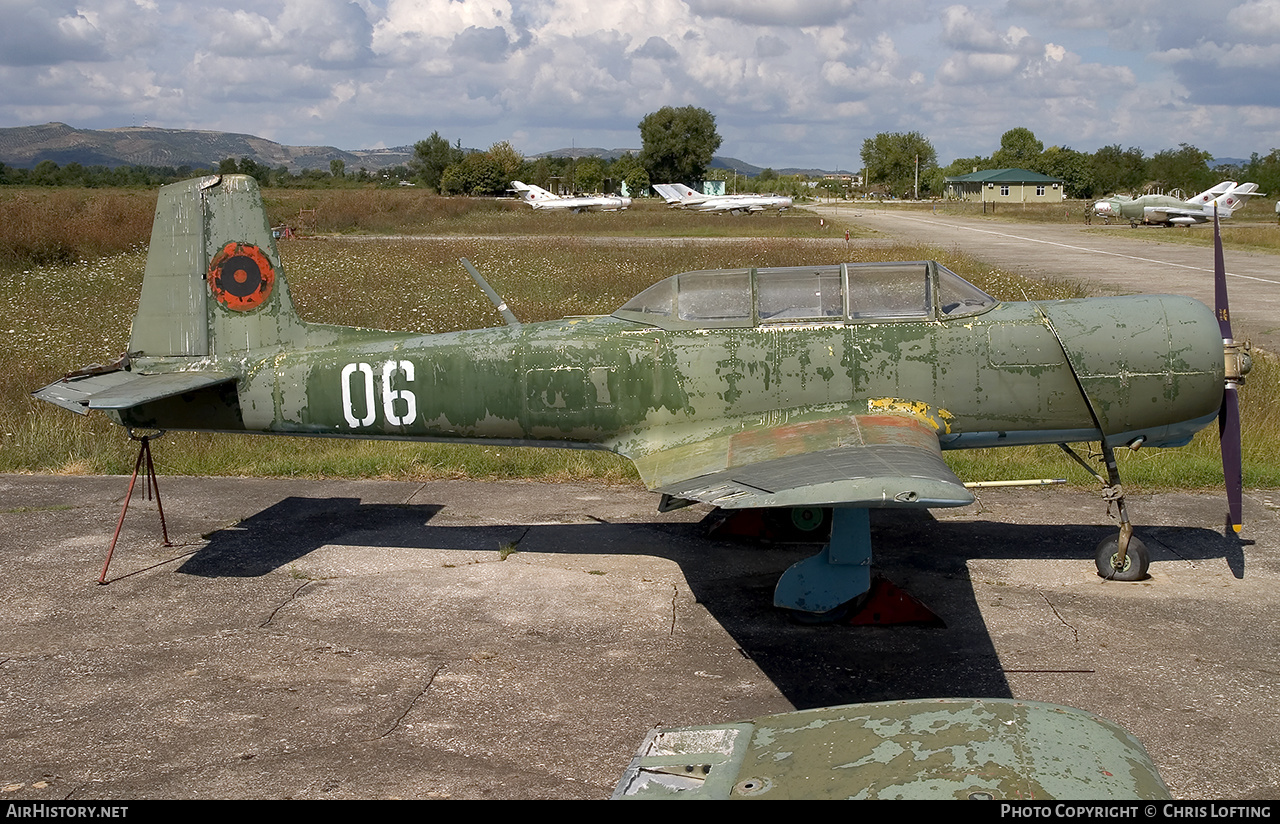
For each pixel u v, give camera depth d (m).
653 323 6.69
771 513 7.52
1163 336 6.36
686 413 6.65
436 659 5.46
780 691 5.04
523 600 6.36
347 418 7.00
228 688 5.10
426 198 71.69
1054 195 97.19
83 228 28.42
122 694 5.03
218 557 7.20
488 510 8.41
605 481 9.27
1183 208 54.28
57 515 8.22
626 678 5.21
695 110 121.56
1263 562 6.84
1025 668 5.27
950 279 6.64
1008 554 7.13
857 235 47.97
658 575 6.82
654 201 102.62
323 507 8.52
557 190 115.81
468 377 6.79
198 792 4.08
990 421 6.54
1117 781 2.37
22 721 4.74
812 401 6.54
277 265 7.04
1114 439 6.59
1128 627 5.79
